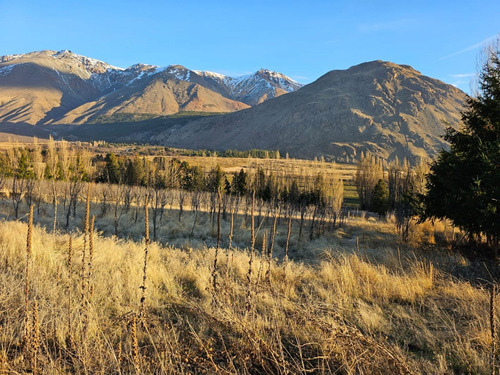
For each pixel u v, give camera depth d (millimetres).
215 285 4484
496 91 8789
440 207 9875
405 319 4242
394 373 2732
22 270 4637
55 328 3084
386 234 15188
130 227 12758
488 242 9727
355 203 52281
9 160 27594
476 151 9047
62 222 12641
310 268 6953
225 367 2721
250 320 3578
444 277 6574
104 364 2562
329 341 3025
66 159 30438
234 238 12289
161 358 2738
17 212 12570
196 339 3090
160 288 4855
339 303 4418
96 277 4715
